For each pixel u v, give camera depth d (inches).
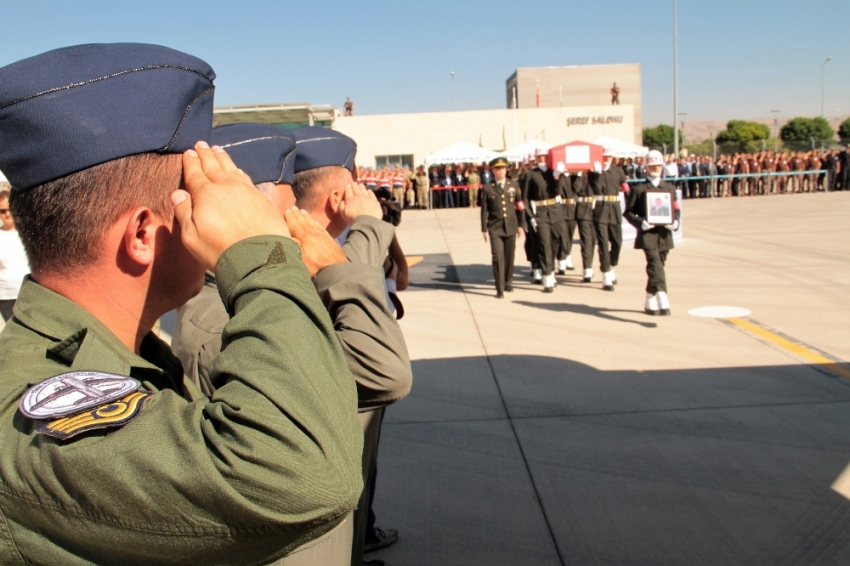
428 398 198.1
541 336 262.8
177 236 37.6
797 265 396.5
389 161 1339.8
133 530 29.0
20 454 29.8
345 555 52.3
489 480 148.9
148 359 42.5
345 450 31.8
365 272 62.2
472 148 964.0
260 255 34.6
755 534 125.9
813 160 1022.4
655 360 227.5
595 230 373.7
